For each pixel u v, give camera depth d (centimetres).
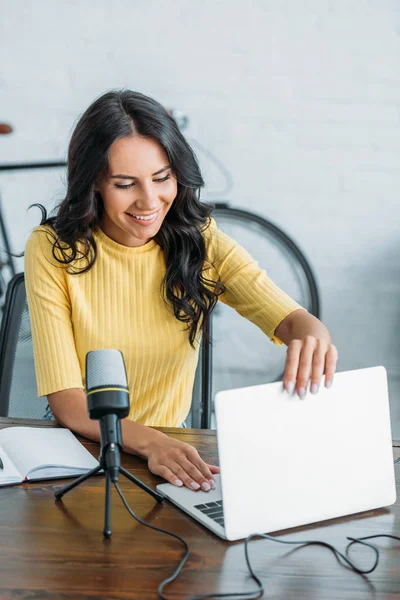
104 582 89
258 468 103
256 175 309
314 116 304
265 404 104
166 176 147
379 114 303
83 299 159
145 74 303
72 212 153
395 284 312
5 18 302
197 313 161
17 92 306
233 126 306
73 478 119
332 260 312
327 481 108
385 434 112
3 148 310
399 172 306
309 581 91
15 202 313
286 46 300
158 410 166
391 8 296
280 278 311
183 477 117
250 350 321
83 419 138
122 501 108
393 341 315
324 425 108
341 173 307
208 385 172
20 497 111
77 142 146
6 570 91
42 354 150
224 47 301
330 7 297
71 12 301
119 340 160
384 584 91
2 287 315
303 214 310
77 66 304
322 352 116
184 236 159
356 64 300
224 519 100
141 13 300
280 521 104
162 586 88
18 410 170
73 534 100
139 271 160
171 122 146
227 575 92
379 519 108
